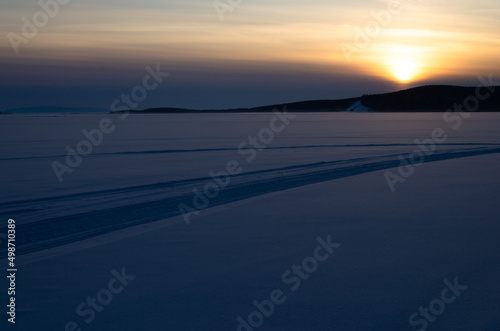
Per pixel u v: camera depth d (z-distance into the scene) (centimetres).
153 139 3106
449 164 1862
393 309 530
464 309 528
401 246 770
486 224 911
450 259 701
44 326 500
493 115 8194
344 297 564
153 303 553
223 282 618
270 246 779
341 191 1287
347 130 4131
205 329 489
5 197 1206
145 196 1232
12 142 2859
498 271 647
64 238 852
